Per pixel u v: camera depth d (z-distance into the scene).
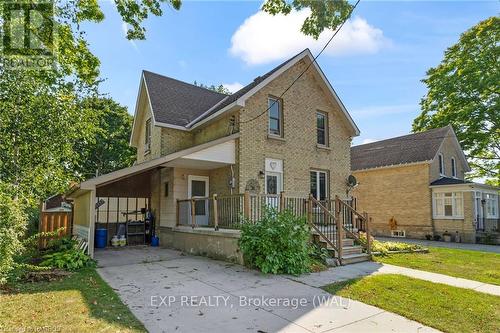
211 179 13.29
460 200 19.31
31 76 8.83
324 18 7.29
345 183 15.32
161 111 14.39
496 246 16.31
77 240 10.16
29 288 6.22
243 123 12.08
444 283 7.08
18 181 9.29
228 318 4.76
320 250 9.67
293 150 13.50
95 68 8.17
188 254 10.91
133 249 12.35
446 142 23.28
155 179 14.45
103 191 14.22
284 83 13.66
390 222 22.14
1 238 5.19
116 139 28.81
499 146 25.14
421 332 4.33
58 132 9.93
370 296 5.95
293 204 10.28
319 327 4.45
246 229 8.41
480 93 23.20
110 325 4.33
